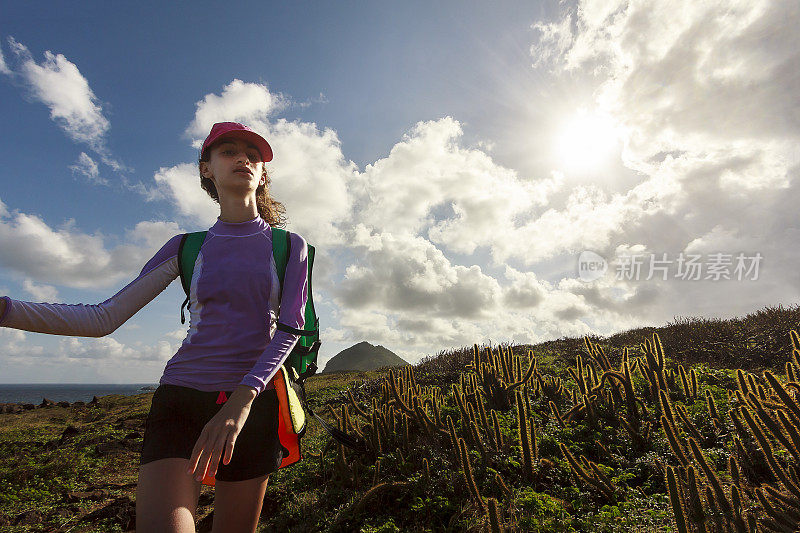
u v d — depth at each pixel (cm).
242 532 157
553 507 288
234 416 127
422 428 434
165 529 124
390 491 357
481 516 292
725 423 397
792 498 228
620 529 258
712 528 208
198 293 161
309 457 504
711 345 887
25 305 134
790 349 735
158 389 156
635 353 903
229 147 174
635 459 366
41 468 720
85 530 456
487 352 548
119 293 159
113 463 794
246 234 169
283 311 158
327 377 1722
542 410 511
